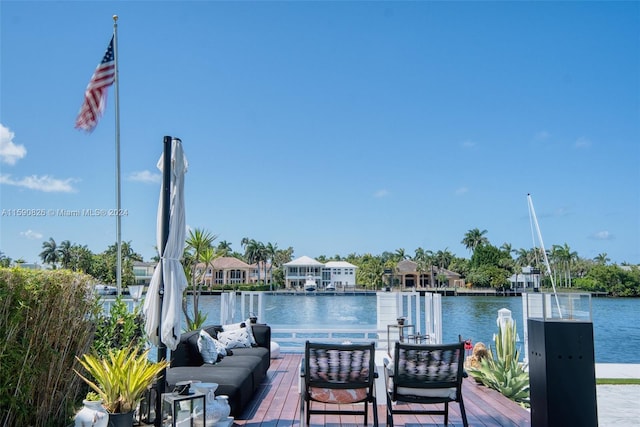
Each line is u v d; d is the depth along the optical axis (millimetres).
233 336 7504
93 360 3877
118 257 8125
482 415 5164
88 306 4426
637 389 7484
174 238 4562
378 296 10992
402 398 4441
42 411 3863
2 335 3334
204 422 4062
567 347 3918
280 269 77500
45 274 3826
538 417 4043
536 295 4262
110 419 3707
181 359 6047
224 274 65000
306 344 4371
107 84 8492
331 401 4457
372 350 4383
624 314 30922
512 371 6316
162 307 4398
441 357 4363
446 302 44625
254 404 5645
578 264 56469
